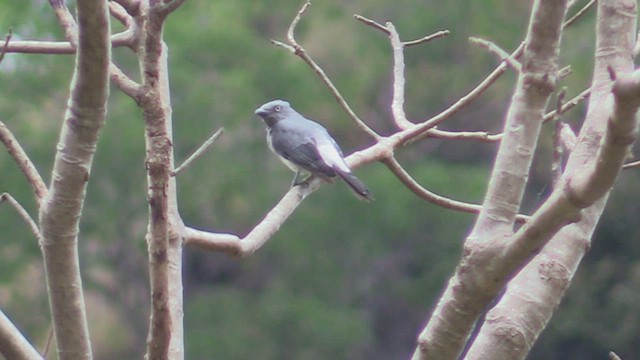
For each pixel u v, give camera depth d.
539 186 21.17
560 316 21.53
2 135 4.43
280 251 24.14
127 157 23.58
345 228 24.05
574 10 20.12
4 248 22.67
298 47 6.17
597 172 3.81
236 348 23.06
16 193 22.64
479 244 4.25
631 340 21.20
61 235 4.26
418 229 23.98
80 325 4.32
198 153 4.20
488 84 6.13
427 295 24.00
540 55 4.41
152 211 4.11
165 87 5.16
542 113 4.42
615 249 21.66
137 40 5.16
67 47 5.84
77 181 4.23
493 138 6.34
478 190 23.69
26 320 22.61
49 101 24.20
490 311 4.57
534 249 4.11
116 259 24.22
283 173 24.19
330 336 23.19
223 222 23.97
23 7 23.06
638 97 3.56
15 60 23.89
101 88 4.13
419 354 4.37
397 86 6.56
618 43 4.88
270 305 23.48
